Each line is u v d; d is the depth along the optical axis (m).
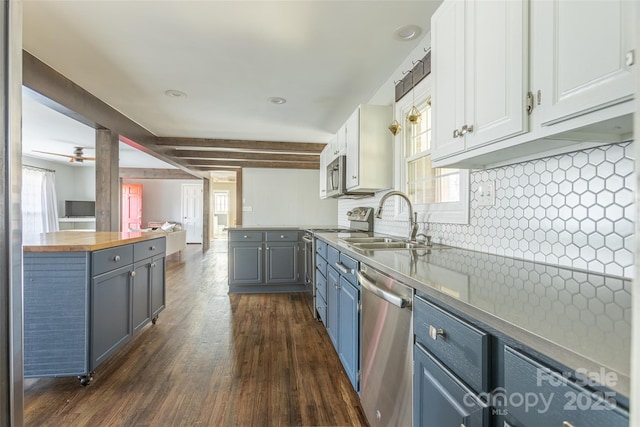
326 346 2.49
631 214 0.92
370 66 2.56
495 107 1.07
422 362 0.98
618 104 0.71
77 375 1.85
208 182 8.82
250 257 4.18
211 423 1.58
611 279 0.94
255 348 2.45
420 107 2.26
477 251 1.62
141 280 2.56
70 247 1.83
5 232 0.64
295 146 5.17
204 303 3.70
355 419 1.61
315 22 1.97
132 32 2.08
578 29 0.78
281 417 1.62
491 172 1.50
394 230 2.69
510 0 1.00
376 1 1.79
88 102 3.05
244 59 2.44
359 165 2.64
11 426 0.65
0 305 0.63
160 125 4.21
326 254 2.56
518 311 0.67
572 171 1.10
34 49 2.29
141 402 1.74
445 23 1.40
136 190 9.83
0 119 0.62
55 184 7.85
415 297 1.04
